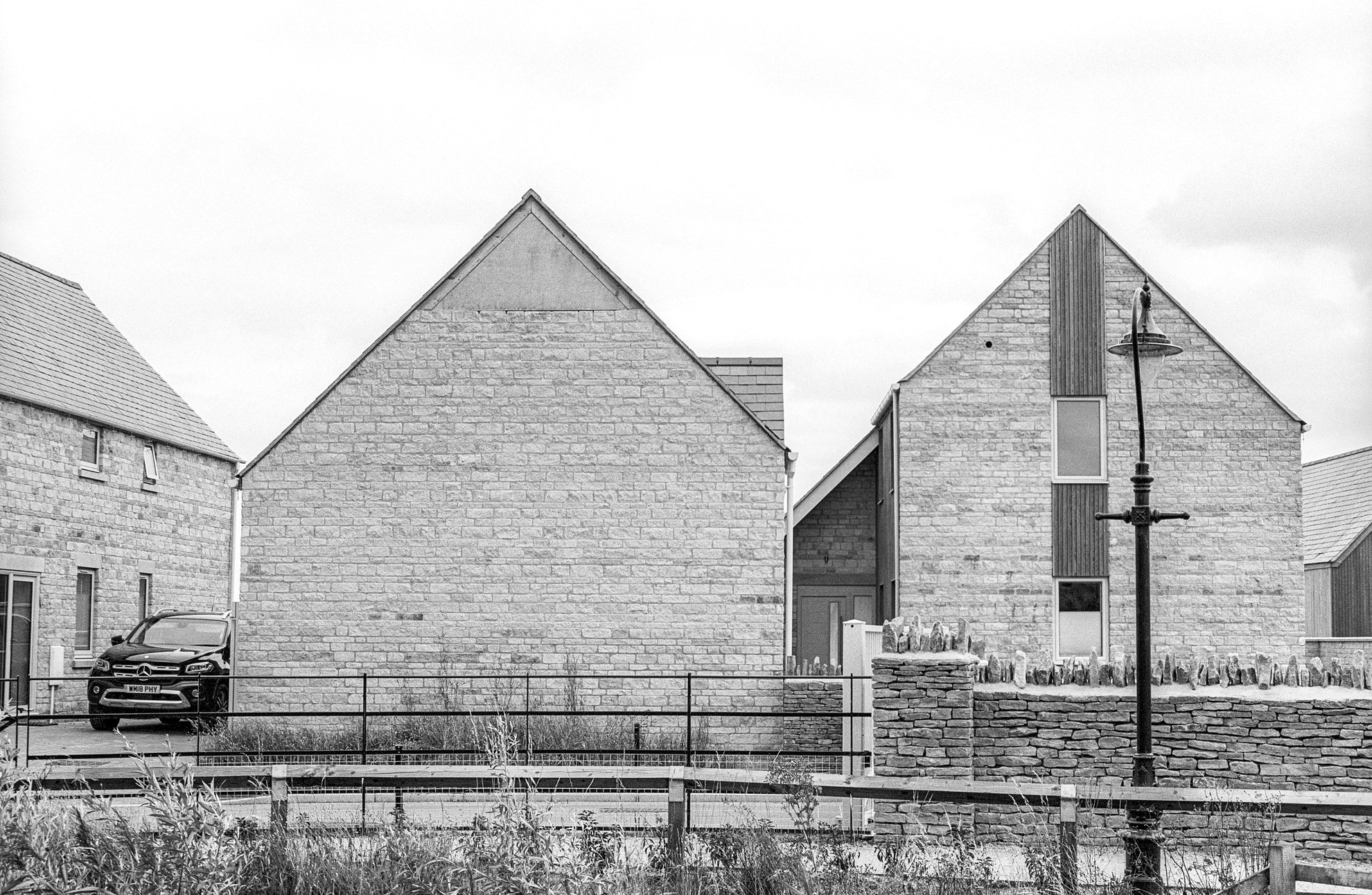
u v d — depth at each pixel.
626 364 20.17
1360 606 31.48
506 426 20.09
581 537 19.94
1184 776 12.46
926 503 22.44
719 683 19.72
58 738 20.06
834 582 25.61
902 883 9.38
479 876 7.90
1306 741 12.34
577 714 15.75
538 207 20.48
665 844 9.77
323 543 19.92
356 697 19.70
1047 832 10.59
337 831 9.71
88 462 26.27
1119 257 22.83
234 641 19.77
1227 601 22.17
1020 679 12.77
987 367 22.66
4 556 23.23
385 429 20.09
